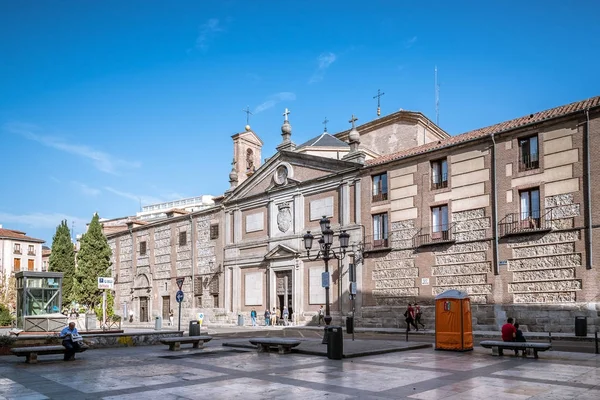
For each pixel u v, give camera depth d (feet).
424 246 108.37
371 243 118.62
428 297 106.73
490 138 100.07
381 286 115.34
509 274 94.79
